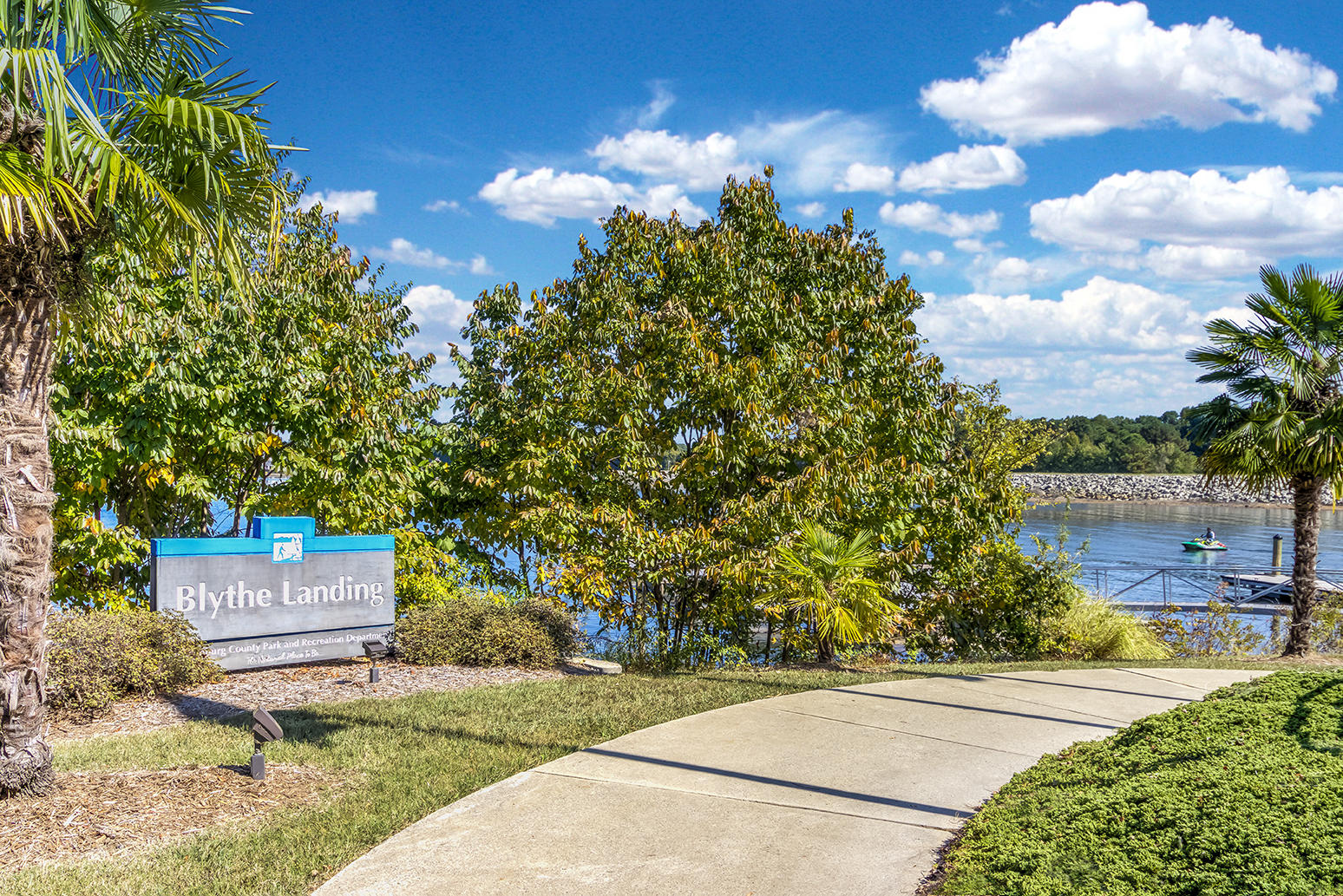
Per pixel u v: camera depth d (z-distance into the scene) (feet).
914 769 19.35
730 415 41.60
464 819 16.07
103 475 33.99
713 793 17.61
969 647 46.68
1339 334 42.04
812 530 37.06
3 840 14.43
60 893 12.80
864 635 36.63
